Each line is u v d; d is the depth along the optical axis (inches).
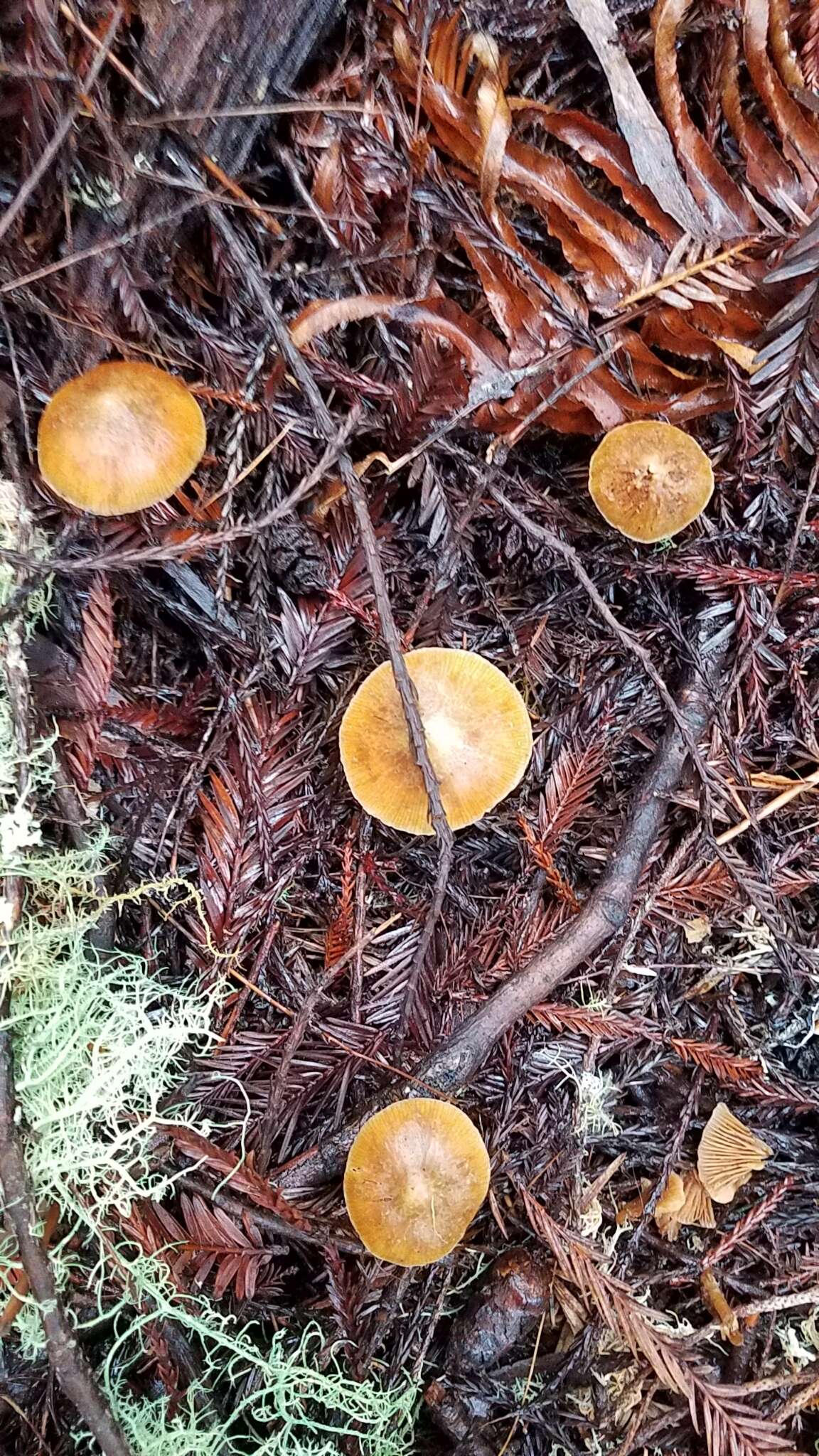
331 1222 12.0
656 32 11.1
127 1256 11.7
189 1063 12.2
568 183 11.5
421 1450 12.3
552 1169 12.6
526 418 11.6
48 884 11.6
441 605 12.5
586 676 13.0
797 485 12.6
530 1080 12.8
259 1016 12.5
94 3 10.4
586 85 12.0
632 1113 13.1
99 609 11.7
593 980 13.0
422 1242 11.5
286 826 12.3
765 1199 12.5
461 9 11.1
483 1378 12.3
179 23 10.3
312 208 11.1
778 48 11.3
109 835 12.1
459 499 12.1
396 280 11.7
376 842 12.7
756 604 12.5
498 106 10.9
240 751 12.2
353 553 12.1
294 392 11.8
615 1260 12.7
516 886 12.9
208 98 10.7
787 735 13.1
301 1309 12.1
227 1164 11.6
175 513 11.9
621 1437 12.4
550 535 11.4
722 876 12.8
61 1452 11.4
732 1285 12.7
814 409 11.9
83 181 10.9
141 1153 11.1
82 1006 11.4
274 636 12.4
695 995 13.2
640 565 12.4
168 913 12.2
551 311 11.6
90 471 11.0
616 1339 12.6
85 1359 10.6
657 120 11.3
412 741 10.9
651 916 13.1
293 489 12.1
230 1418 11.2
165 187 11.0
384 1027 12.5
